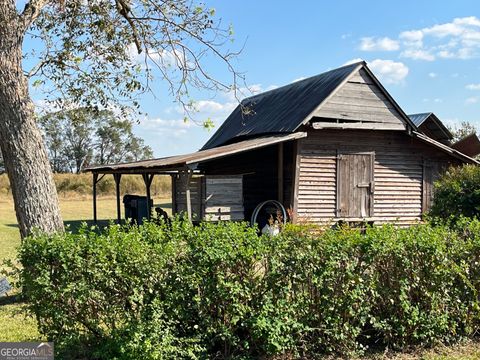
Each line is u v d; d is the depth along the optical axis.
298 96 18.16
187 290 4.85
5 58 7.56
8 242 16.81
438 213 9.31
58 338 4.89
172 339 4.72
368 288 5.36
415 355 5.57
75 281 4.66
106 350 4.71
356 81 16.91
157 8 9.79
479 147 24.25
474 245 6.05
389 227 5.82
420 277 5.69
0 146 7.85
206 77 9.66
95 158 85.56
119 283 4.73
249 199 18.83
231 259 4.89
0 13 7.52
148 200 17.41
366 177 17.38
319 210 16.52
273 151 17.48
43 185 7.82
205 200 14.88
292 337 5.15
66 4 10.09
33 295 4.82
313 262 5.16
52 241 4.82
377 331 5.79
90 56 10.68
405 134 17.91
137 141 89.25
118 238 4.85
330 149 16.83
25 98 7.76
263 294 5.01
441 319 5.76
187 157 14.43
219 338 5.03
